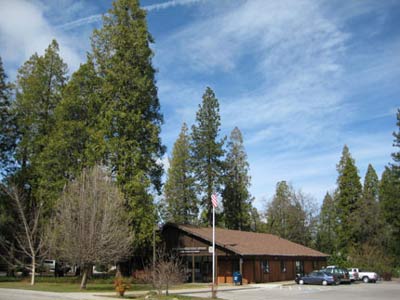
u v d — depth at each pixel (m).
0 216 41.62
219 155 64.94
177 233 45.00
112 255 31.36
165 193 64.19
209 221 64.19
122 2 44.41
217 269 44.00
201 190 64.00
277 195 79.12
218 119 65.44
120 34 43.53
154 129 41.94
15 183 44.66
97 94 42.66
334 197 81.31
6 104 46.94
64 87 46.09
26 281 40.59
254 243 47.56
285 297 28.58
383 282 50.34
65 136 42.78
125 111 41.16
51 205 40.47
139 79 41.97
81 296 25.44
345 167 73.38
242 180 68.44
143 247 41.16
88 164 39.62
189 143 65.62
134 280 42.16
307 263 54.56
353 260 60.91
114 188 34.31
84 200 31.73
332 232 82.44
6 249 42.78
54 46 48.56
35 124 46.28
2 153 46.56
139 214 38.03
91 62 44.38
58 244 33.97
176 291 31.66
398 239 65.75
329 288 38.38
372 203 69.81
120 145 39.88
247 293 31.72
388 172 66.50
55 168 42.19
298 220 77.00
